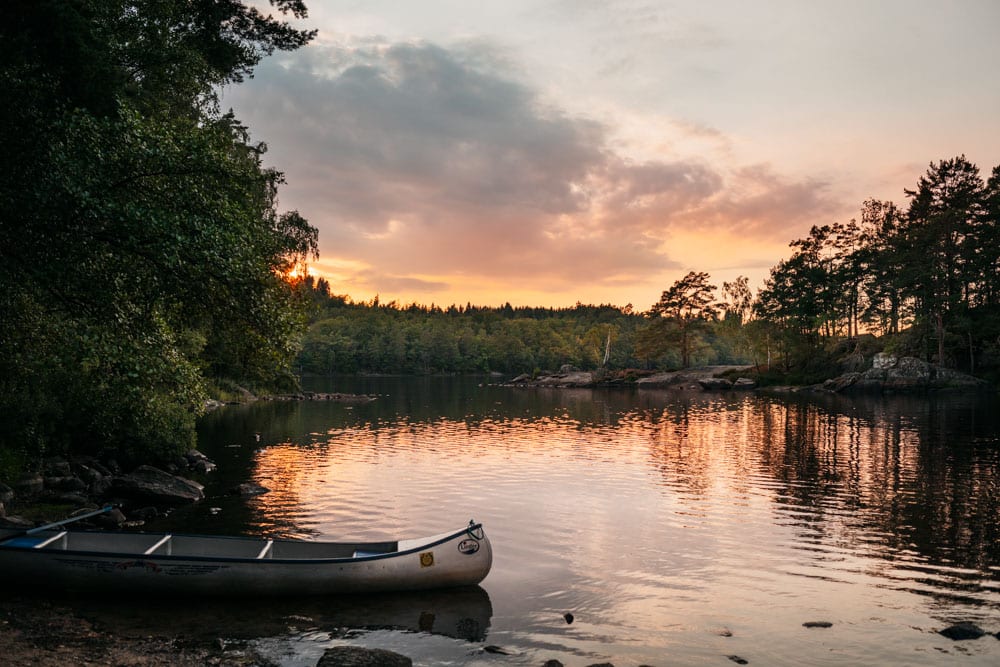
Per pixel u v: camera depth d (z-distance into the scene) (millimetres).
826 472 24500
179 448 22797
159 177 12266
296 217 34000
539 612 10602
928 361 78062
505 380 150375
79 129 11070
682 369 109062
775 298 98125
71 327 12617
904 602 11227
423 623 10039
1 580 10562
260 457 27391
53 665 7910
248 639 9203
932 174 84750
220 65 19531
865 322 90562
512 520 16969
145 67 18750
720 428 40812
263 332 14258
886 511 18141
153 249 11664
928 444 31891
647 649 9250
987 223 77062
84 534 11734
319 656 8742
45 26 11414
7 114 11266
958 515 17703
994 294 78562
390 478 22781
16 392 18109
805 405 59375
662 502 19281
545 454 29250
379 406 60594
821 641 9570
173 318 14734
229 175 13086
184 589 10586
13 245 11750
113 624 9508
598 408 58969
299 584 10828
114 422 20609
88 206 10883
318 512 17453
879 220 92125
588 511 18062
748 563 13430
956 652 9195
